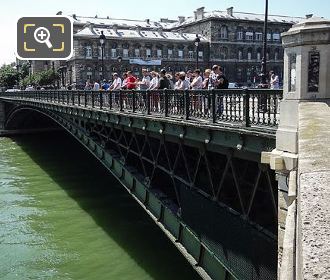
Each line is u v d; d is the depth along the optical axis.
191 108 11.11
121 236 17.03
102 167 33.59
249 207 9.10
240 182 10.29
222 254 10.02
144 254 15.13
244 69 87.50
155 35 85.06
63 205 21.84
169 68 84.19
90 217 19.67
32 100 39.06
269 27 88.00
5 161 36.69
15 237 16.97
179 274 13.39
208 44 85.75
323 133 4.05
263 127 8.20
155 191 14.45
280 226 7.03
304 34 6.88
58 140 51.44
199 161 11.19
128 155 17.53
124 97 16.30
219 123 9.69
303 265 1.54
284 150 7.02
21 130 56.28
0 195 24.12
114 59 80.00
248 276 9.01
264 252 8.49
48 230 17.86
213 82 12.66
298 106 6.65
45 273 13.62
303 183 2.40
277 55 89.00
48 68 97.06
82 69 78.12
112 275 13.42
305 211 1.97
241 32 86.88
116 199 23.08
